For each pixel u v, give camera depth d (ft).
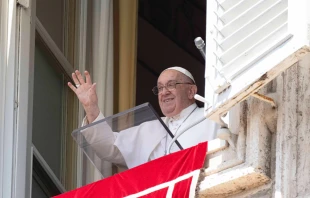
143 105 46.09
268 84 42.16
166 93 53.31
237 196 42.50
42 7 56.08
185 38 72.38
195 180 42.75
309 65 41.63
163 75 53.72
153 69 71.87
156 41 72.33
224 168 42.60
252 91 39.58
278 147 41.24
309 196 40.06
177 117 52.85
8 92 51.80
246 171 41.73
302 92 41.45
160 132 46.73
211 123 51.31
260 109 41.98
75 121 56.24
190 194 42.65
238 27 41.01
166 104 53.16
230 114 42.52
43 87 55.26
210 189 42.75
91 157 48.65
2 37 52.39
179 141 51.37
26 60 52.70
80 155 55.36
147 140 46.96
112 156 47.98
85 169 55.31
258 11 40.47
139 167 44.32
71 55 58.08
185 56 72.33
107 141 47.65
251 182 42.01
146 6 72.79
